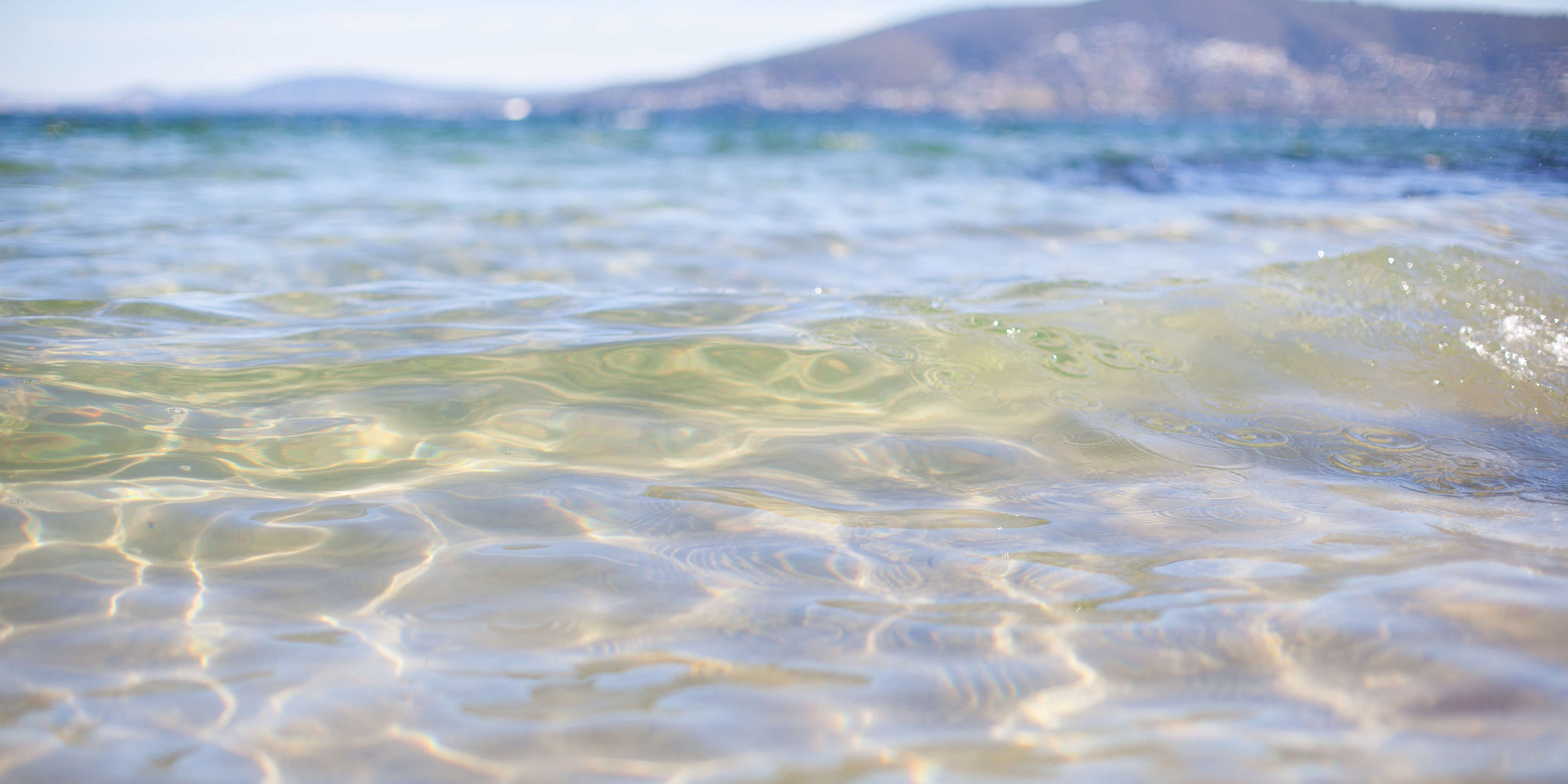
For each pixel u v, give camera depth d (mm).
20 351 2438
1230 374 2600
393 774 1000
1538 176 6535
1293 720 1080
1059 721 1090
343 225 4945
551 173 8844
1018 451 2125
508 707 1122
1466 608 1347
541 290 3471
